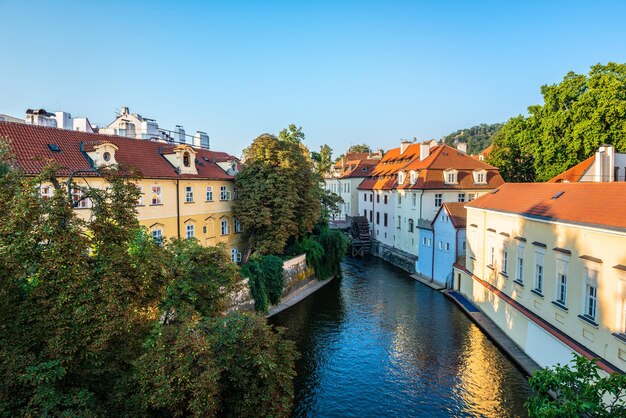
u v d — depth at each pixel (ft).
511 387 58.34
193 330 33.60
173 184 95.91
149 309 38.70
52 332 29.27
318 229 140.97
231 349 35.14
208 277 48.49
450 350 71.92
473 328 81.76
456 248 108.06
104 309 29.76
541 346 60.13
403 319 89.25
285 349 39.11
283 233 106.32
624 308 43.01
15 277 29.43
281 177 104.99
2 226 29.09
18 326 29.48
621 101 99.09
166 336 32.24
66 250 29.45
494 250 81.76
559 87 120.67
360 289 116.57
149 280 35.35
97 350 29.22
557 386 26.86
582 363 27.22
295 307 100.63
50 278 29.35
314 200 120.16
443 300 103.04
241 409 35.32
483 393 57.57
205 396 30.32
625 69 105.19
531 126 130.62
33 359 27.73
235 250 117.70
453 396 57.57
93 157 81.00
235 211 108.88
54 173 33.17
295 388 61.62
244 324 37.24
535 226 63.16
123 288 31.58
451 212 110.52
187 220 100.17
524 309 66.18
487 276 85.30
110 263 31.63
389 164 186.60
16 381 26.81
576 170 100.17
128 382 32.96
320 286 120.37
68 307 29.60
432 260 121.90
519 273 70.13
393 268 144.97
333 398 58.70
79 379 32.22
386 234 168.14
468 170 139.03
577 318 50.93
